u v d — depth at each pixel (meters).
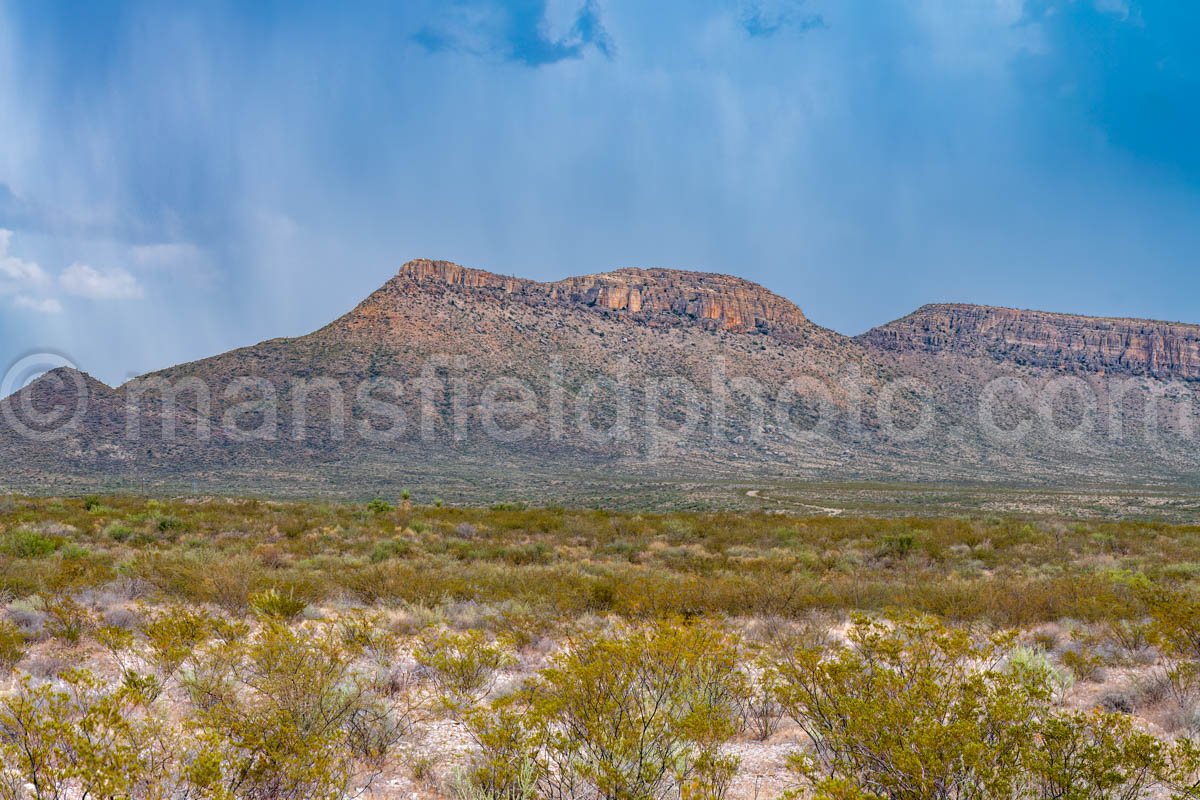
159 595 12.20
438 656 8.16
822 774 5.43
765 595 13.17
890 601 13.62
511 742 5.43
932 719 4.96
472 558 22.34
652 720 5.71
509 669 9.16
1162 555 24.70
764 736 6.95
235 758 5.12
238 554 18.25
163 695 7.31
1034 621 12.30
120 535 23.94
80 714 5.91
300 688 6.24
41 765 4.55
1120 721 5.27
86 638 9.83
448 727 6.90
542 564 21.88
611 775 4.94
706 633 7.96
